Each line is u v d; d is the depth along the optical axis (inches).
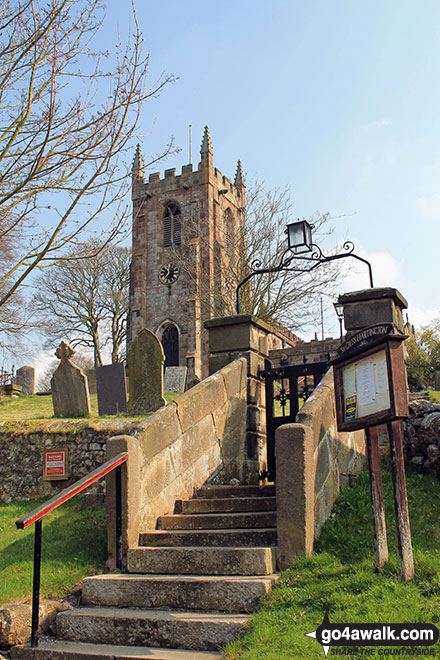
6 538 304.2
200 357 1754.4
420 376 776.9
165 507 262.1
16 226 300.4
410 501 245.8
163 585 202.5
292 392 351.9
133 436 250.8
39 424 439.5
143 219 2042.3
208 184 1957.4
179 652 176.7
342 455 272.4
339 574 189.5
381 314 304.5
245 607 188.9
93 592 213.0
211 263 1478.8
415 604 158.1
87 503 351.3
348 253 358.3
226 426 325.1
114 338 2064.5
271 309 932.0
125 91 289.7
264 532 223.5
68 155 281.1
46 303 1884.8
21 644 196.2
